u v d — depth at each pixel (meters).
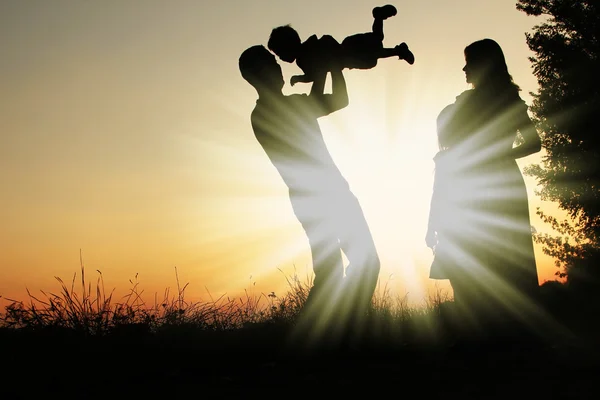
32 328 5.51
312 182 6.21
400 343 6.12
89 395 4.43
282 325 6.45
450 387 4.31
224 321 6.77
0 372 4.83
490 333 6.19
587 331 6.45
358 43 6.30
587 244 25.56
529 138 6.36
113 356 5.26
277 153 6.34
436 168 6.62
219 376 4.95
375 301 7.33
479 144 6.44
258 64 6.32
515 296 6.27
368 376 4.77
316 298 6.07
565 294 9.67
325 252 6.15
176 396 4.32
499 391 4.12
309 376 4.85
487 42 6.44
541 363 4.96
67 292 5.97
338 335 5.91
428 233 6.70
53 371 4.91
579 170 25.19
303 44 6.35
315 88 6.28
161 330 6.05
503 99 6.38
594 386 4.12
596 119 24.95
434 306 7.41
